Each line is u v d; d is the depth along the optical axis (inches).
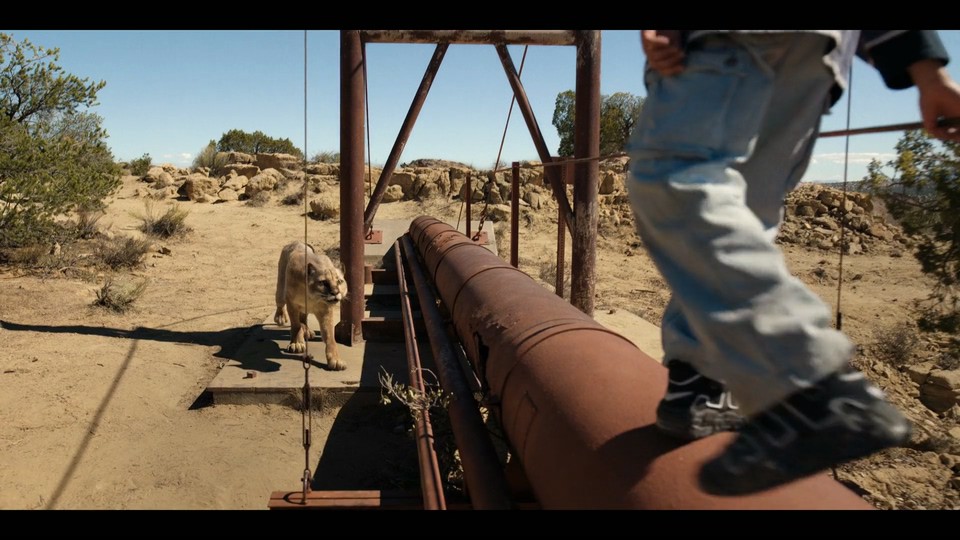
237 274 551.2
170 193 983.6
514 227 310.0
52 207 501.4
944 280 210.2
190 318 390.3
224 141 1785.2
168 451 216.8
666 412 68.7
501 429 130.9
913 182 188.1
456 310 200.4
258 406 252.4
